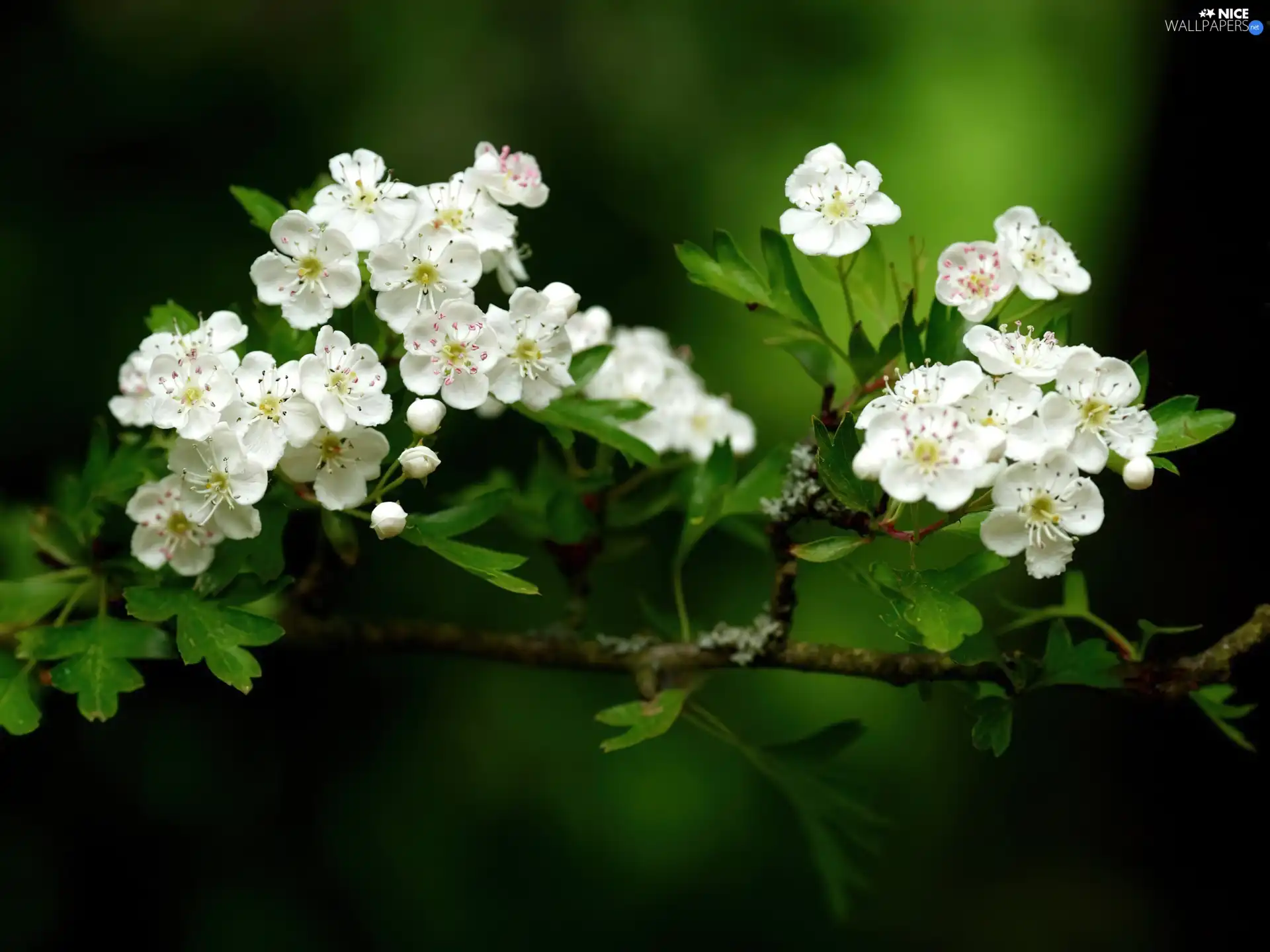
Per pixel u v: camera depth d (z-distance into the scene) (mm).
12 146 839
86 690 635
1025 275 636
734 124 967
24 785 793
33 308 821
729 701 907
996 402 623
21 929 784
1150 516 831
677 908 872
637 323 925
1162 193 799
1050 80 1031
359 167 636
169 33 875
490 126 907
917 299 661
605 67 946
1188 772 916
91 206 845
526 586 632
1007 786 942
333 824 853
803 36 1001
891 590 630
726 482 673
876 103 1008
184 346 635
